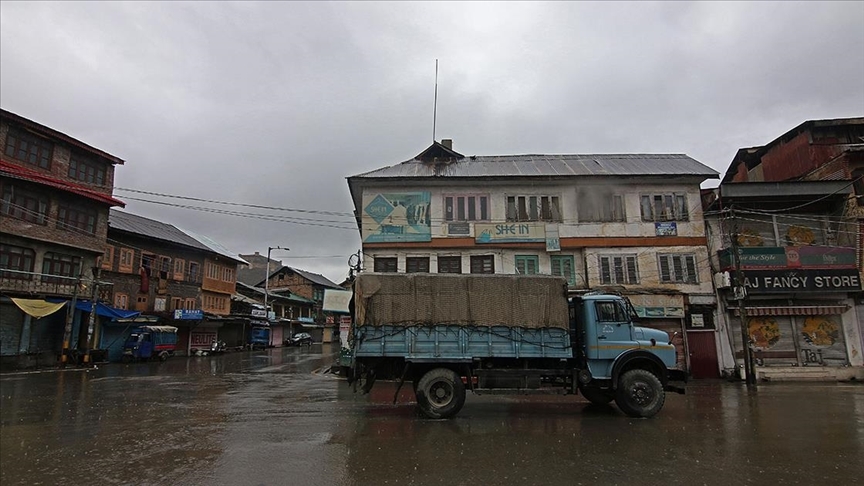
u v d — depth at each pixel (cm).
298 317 6316
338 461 691
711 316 2005
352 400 1337
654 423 982
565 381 1126
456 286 1099
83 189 2625
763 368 1959
